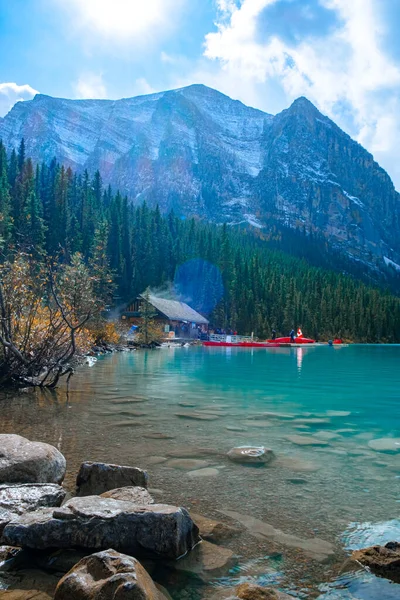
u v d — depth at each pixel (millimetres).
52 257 12422
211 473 4352
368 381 13531
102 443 5422
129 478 3844
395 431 6371
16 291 10055
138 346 33812
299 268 136125
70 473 4297
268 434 6086
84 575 2285
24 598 2305
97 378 12695
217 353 29094
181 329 56781
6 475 3760
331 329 87062
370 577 2520
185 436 5867
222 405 8445
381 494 3840
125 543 2725
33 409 7625
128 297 74188
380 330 91562
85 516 2799
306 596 2334
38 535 2746
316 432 6266
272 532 3094
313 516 3371
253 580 2504
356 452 5191
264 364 19875
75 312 12219
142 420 6852
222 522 3240
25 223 54281
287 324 82000
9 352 9891
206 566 2645
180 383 11938
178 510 2871
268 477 4254
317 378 14172
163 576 2545
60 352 12000
